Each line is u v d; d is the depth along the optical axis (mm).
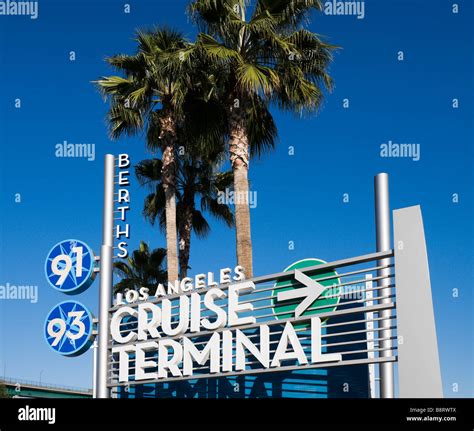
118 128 22359
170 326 14711
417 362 10797
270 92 18234
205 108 19766
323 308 12531
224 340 13664
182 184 26734
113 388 16594
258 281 13625
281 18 18453
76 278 16828
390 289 12031
